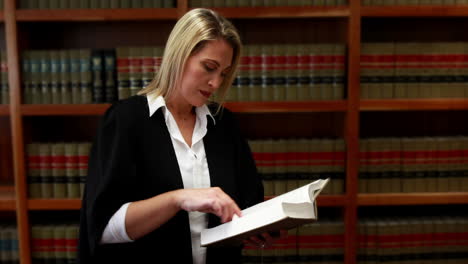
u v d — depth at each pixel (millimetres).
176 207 969
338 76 2078
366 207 2480
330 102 2066
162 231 1083
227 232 967
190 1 2031
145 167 1083
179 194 970
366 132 2434
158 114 1136
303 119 2422
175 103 1188
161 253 1084
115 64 2088
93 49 2197
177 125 1183
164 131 1124
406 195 2139
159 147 1101
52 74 2066
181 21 1111
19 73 2029
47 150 2100
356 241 2170
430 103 2082
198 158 1170
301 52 2070
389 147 2141
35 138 2248
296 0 2023
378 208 2475
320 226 2168
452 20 2340
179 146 1148
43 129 2365
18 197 2084
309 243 2176
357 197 2121
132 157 1062
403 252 2189
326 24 2330
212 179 1159
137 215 973
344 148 2133
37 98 2076
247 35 2338
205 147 1197
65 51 2057
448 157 2152
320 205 2129
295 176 2148
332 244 2180
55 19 1980
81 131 2400
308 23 2330
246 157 1306
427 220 2217
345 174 2148
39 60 2059
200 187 1146
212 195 965
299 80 2088
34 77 2064
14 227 2238
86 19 1987
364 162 2146
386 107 2078
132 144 1072
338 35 2291
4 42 2326
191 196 957
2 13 1974
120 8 2004
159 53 2059
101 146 1072
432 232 2189
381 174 2154
